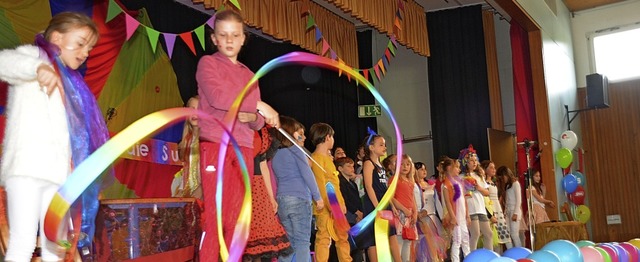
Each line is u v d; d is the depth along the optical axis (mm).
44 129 2027
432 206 6250
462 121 9961
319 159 4332
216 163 2301
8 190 1989
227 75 2330
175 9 7082
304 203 3539
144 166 6023
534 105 9844
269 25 7305
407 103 10695
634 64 11852
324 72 9602
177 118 2016
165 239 2855
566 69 11406
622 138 11758
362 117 10078
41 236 2051
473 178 6699
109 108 5832
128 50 6160
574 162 11227
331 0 6914
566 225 8461
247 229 2260
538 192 9062
